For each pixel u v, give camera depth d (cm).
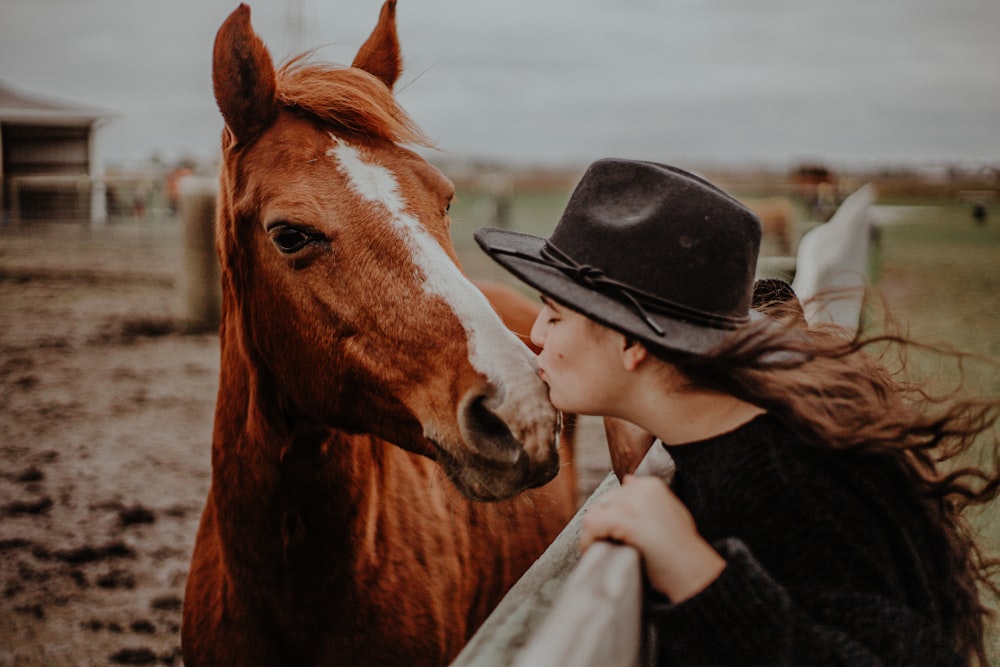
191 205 833
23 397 606
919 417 99
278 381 174
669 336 93
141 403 599
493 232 121
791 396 90
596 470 484
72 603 329
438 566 197
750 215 100
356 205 160
